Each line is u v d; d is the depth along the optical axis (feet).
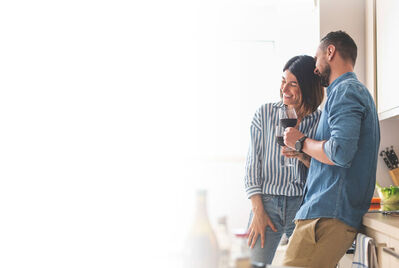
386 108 8.03
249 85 12.75
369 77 8.79
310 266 5.51
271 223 6.91
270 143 7.02
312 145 5.52
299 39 10.75
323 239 5.47
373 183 5.62
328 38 5.80
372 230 5.56
